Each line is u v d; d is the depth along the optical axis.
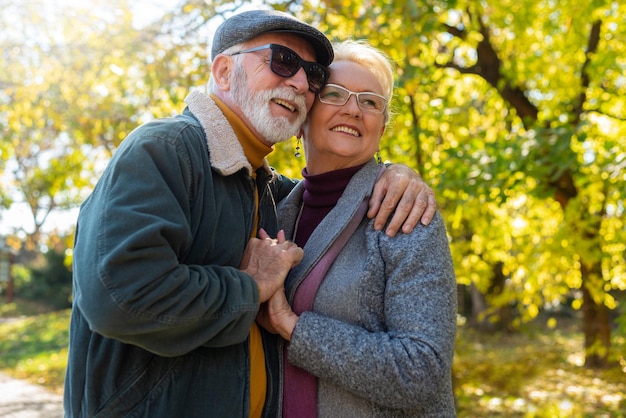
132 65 5.83
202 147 1.79
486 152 5.91
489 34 8.22
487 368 8.67
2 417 6.76
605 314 9.19
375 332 1.84
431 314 1.78
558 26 7.90
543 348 12.50
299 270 1.97
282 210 2.25
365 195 2.04
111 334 1.48
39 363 10.88
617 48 7.86
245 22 1.92
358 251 1.97
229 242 1.80
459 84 8.88
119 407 1.65
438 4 4.90
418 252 1.85
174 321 1.52
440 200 6.30
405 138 6.66
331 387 1.88
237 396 1.76
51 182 7.32
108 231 1.49
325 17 5.37
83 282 1.48
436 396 1.79
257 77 1.90
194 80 5.57
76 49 5.90
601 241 6.80
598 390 7.79
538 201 7.60
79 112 5.92
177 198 1.65
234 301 1.64
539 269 7.27
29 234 10.54
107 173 1.63
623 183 5.34
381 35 4.97
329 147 2.12
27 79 6.33
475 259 8.38
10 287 27.70
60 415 6.89
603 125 8.02
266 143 2.00
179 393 1.68
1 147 7.19
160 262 1.49
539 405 7.05
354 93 2.10
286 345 1.95
